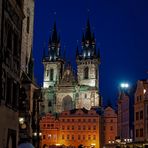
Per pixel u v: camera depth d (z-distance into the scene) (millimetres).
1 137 29406
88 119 171250
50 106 188500
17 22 36781
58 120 173750
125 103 99250
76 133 171375
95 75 191875
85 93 186125
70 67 191750
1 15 29672
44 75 197000
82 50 197250
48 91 189875
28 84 60438
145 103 76625
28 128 53875
